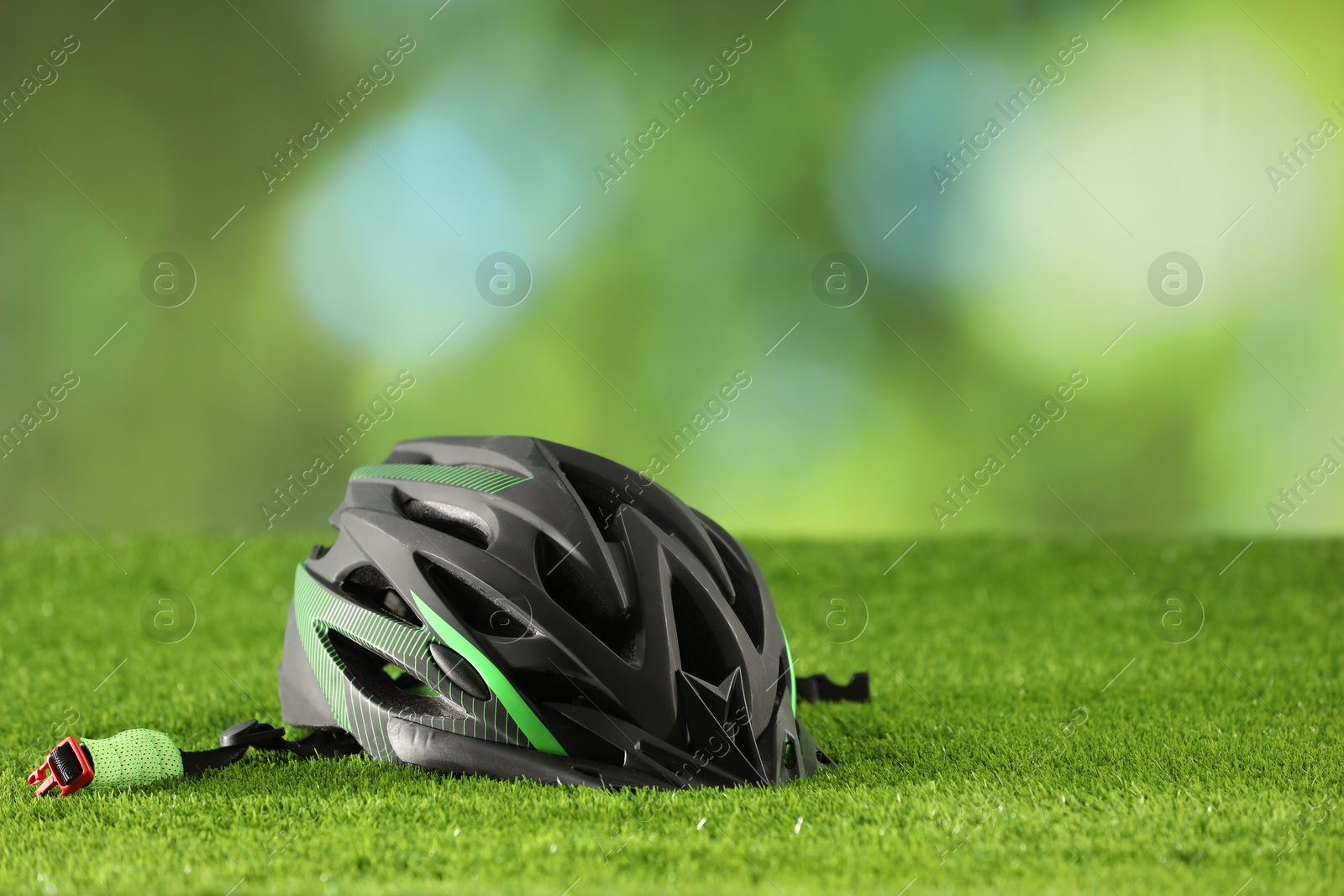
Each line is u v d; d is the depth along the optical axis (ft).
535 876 10.73
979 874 10.80
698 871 10.85
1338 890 10.38
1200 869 10.96
